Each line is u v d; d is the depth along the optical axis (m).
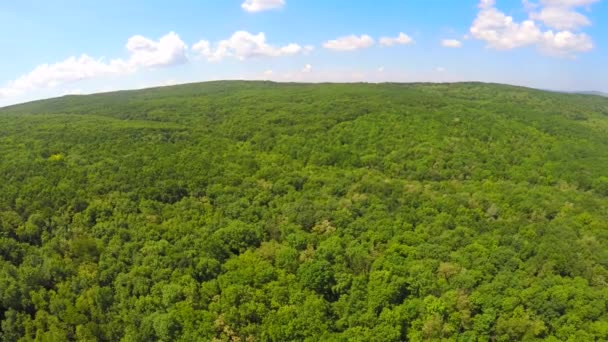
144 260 58.69
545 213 74.19
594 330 47.44
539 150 109.81
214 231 66.06
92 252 61.59
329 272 57.59
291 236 64.94
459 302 52.22
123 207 69.75
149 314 53.09
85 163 85.25
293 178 85.81
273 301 53.88
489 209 74.50
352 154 103.75
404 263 58.56
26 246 63.00
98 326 53.59
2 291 56.34
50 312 56.09
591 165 99.94
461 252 60.81
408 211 73.12
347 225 68.44
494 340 50.28
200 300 54.28
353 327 51.66
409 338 50.62
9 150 89.50
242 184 82.12
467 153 104.25
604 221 70.69
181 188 77.50
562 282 54.16
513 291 52.91
